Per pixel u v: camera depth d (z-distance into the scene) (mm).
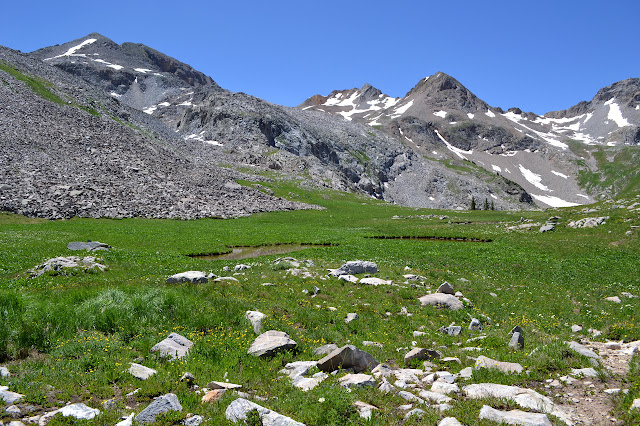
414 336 16156
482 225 72812
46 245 38531
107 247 39500
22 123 91125
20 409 8484
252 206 96375
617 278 28516
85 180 79812
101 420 8172
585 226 53875
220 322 15656
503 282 27891
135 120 147125
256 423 8062
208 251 45500
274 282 25031
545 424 7875
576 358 11789
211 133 193625
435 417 8305
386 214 104438
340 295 22500
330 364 11383
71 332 13555
